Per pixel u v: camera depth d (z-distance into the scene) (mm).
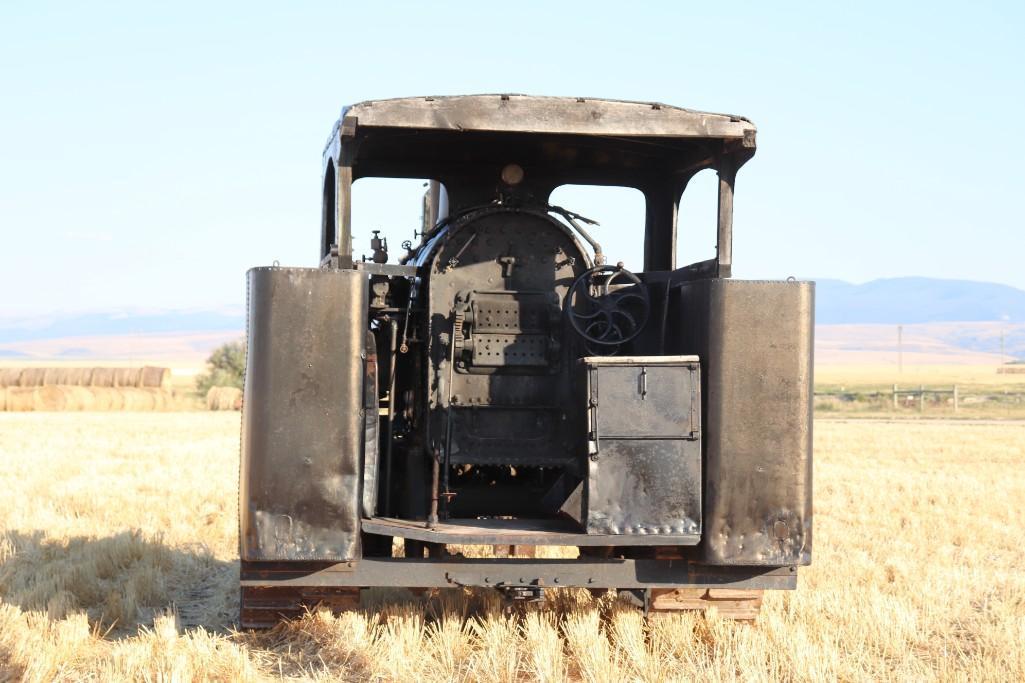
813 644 8617
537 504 9750
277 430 8172
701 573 8609
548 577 8469
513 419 9414
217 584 11414
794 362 8469
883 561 12789
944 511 17469
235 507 16750
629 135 8617
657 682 7703
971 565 12836
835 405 77688
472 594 10383
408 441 9844
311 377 8211
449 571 8422
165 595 10750
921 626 9547
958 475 24141
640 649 8383
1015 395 88312
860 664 8273
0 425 45188
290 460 8180
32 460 25594
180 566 11977
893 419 59938
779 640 8594
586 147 10453
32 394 63500
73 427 43594
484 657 8195
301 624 8766
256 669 8047
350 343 8258
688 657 8438
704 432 8414
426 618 9727
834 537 14406
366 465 8484
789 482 8414
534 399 9461
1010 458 29391
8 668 7859
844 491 20297
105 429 42000
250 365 8297
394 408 10117
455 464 9328
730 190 9109
